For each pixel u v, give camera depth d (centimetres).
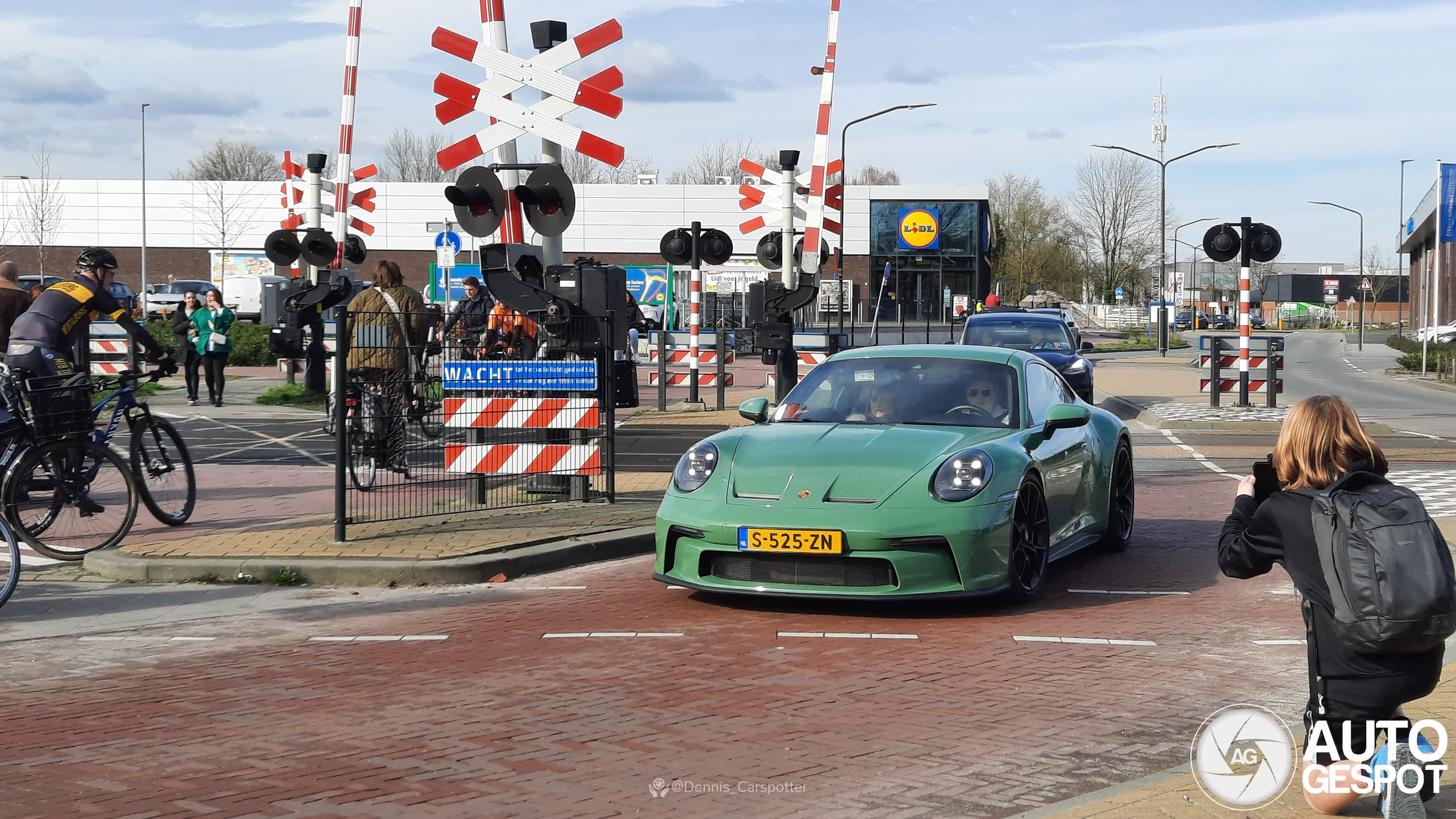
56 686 566
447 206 6022
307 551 823
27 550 912
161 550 837
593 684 552
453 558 800
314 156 2031
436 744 468
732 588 686
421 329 956
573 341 1011
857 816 394
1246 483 383
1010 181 9594
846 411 795
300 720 504
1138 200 8500
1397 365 4116
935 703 521
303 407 2045
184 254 6206
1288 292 12794
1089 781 426
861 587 668
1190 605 722
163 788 424
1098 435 877
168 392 2328
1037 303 7331
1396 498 346
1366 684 348
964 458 699
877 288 6438
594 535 885
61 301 920
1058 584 787
